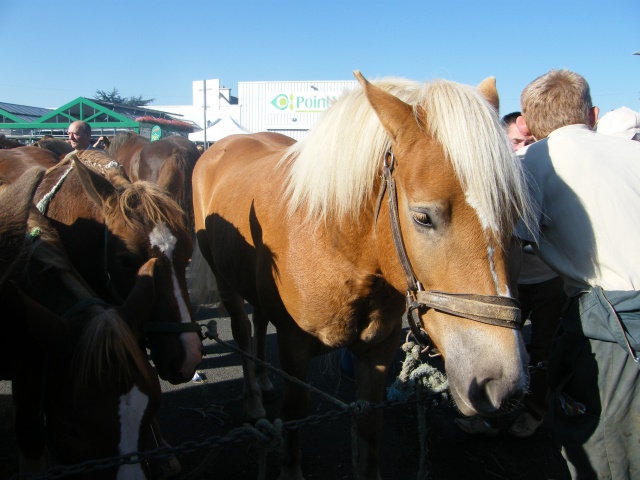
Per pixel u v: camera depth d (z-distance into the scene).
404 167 1.62
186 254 2.57
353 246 2.00
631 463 1.66
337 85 20.03
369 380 2.39
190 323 2.39
